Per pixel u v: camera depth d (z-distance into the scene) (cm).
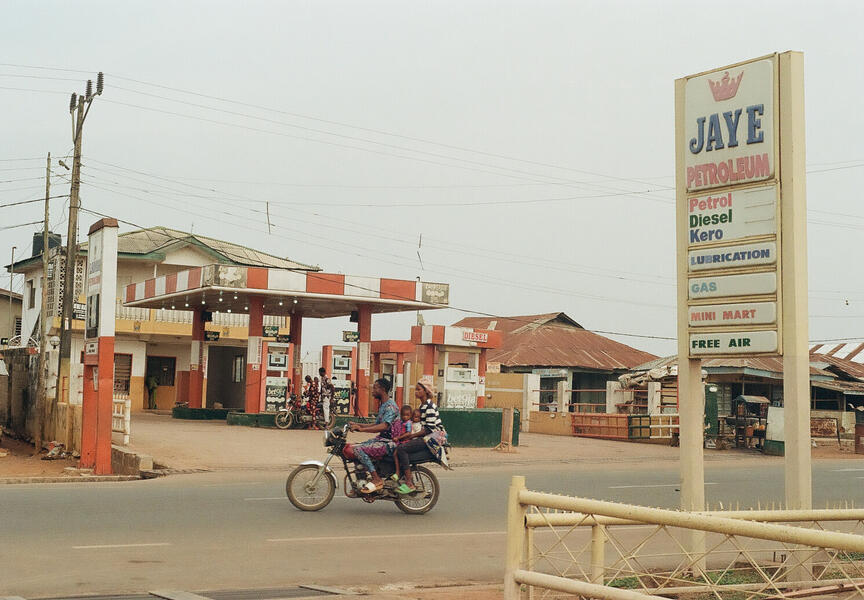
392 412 1460
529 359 5303
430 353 4034
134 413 4309
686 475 1067
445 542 1215
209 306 4088
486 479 2106
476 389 3862
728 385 4316
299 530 1261
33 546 1066
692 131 1090
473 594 859
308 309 4088
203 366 4072
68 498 1498
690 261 1084
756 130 1034
